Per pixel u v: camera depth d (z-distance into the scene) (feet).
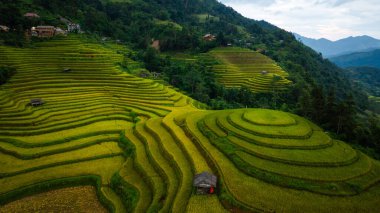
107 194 116.06
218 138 139.64
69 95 218.38
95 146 156.66
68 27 377.71
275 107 279.08
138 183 120.47
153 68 351.05
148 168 128.57
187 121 168.04
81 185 124.26
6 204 108.99
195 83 310.86
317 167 114.01
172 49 446.19
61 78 241.14
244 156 120.98
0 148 146.82
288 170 110.22
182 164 124.26
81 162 139.64
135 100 224.33
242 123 151.53
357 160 123.65
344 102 179.63
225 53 422.82
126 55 360.28
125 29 491.31
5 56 254.68
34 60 260.83
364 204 93.20
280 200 94.02
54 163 134.82
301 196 96.58
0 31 292.40
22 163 133.80
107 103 212.64
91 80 247.70
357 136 175.83
